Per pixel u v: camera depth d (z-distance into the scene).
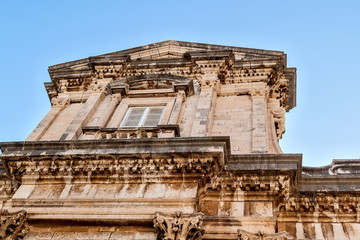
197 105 20.48
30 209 14.88
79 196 15.07
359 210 14.87
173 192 14.52
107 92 23.00
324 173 17.06
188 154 14.70
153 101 21.89
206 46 25.92
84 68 25.58
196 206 14.26
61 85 24.53
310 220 15.11
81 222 14.49
